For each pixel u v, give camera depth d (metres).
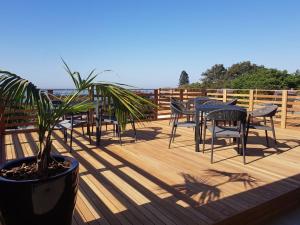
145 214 2.12
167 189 2.61
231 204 2.29
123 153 3.89
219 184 2.74
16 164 1.82
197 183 2.76
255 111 4.45
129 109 1.75
